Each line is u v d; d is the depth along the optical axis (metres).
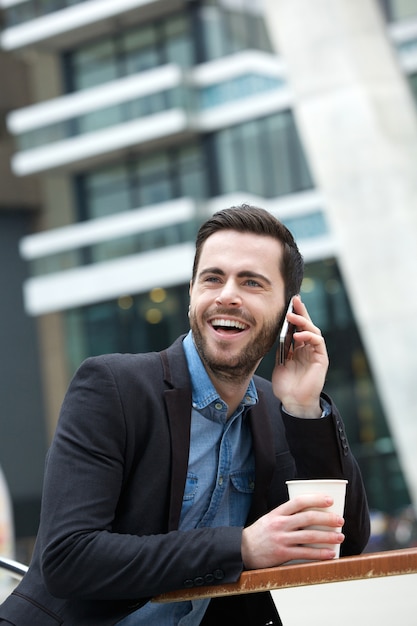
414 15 25.86
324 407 2.32
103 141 29.78
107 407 2.18
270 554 2.00
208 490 2.28
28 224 33.69
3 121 33.84
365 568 1.85
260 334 2.26
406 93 18.55
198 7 29.47
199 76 29.23
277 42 18.92
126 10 29.72
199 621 2.29
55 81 32.28
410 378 17.89
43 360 33.25
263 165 28.28
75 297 29.41
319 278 27.20
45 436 33.12
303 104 18.62
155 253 28.48
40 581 2.18
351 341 27.00
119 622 2.23
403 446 18.11
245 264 2.25
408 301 17.86
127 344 29.59
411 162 18.16
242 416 2.37
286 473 2.41
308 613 1.94
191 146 29.64
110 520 2.13
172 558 2.01
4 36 31.88
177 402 2.24
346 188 18.28
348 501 2.32
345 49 18.47
